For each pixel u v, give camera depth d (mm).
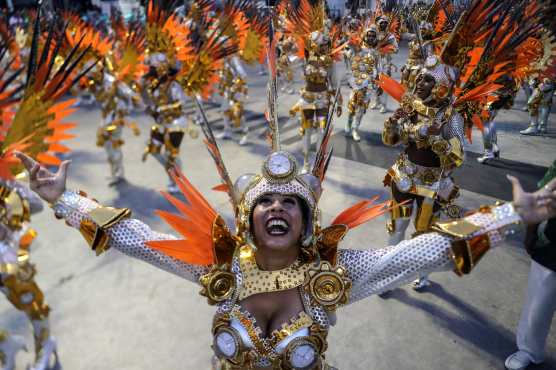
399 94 3281
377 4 6918
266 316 1535
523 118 8711
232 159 6605
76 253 4137
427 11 4500
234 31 5602
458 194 3174
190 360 2879
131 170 6188
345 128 7840
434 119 2922
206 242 1630
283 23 5855
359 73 6988
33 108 1921
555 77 5277
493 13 2734
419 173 3094
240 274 1562
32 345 3010
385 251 1585
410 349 2949
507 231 1438
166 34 4727
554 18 2986
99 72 5098
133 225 1664
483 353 2904
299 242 1559
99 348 2979
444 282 3641
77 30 4707
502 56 3031
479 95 3098
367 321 3217
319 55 5566
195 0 5160
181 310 3371
